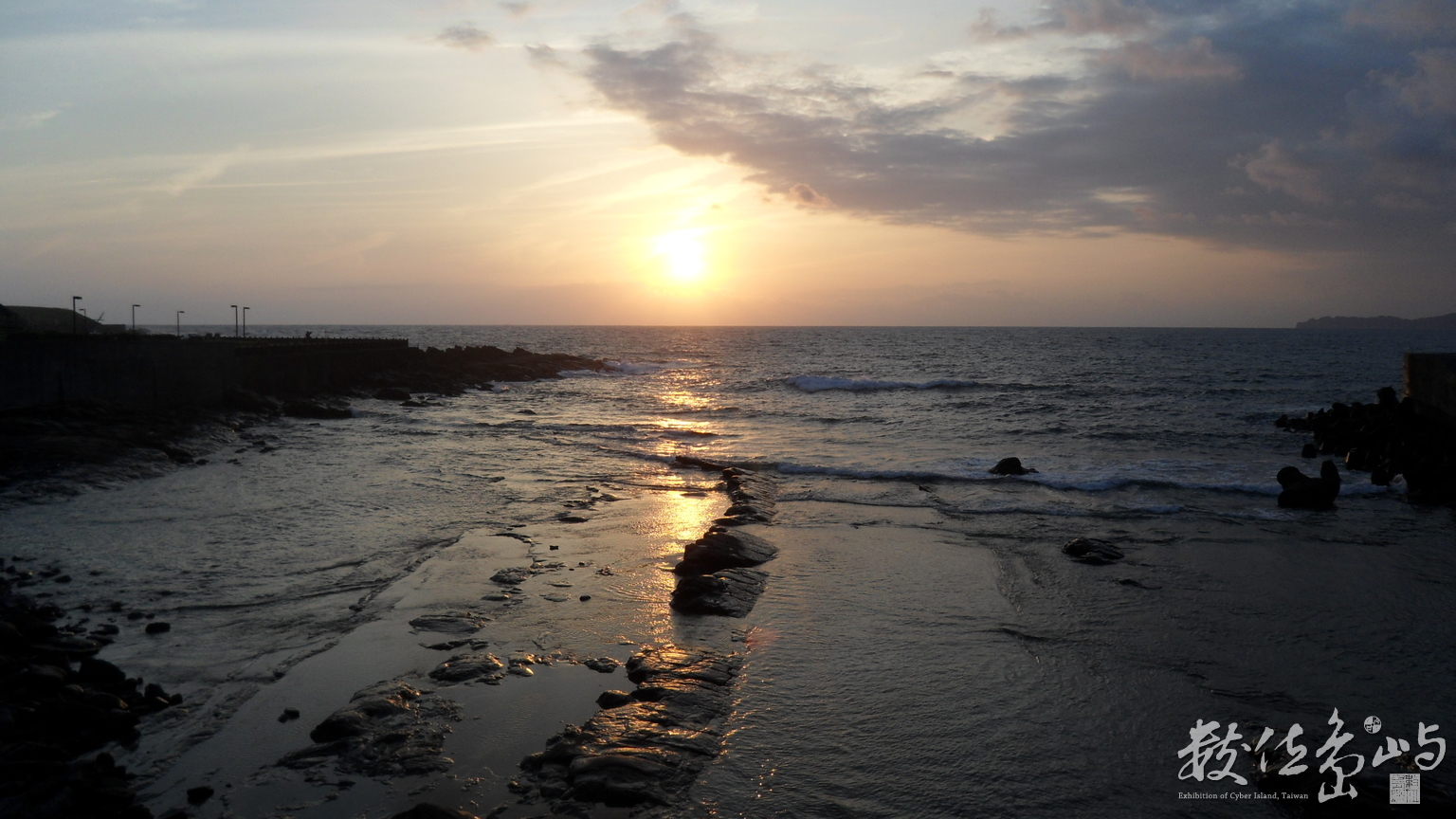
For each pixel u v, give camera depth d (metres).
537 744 6.59
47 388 23.73
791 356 96.44
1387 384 51.69
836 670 8.27
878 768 6.35
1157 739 6.91
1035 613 10.11
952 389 49.59
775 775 6.20
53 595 10.16
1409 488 18.42
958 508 16.50
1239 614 10.11
